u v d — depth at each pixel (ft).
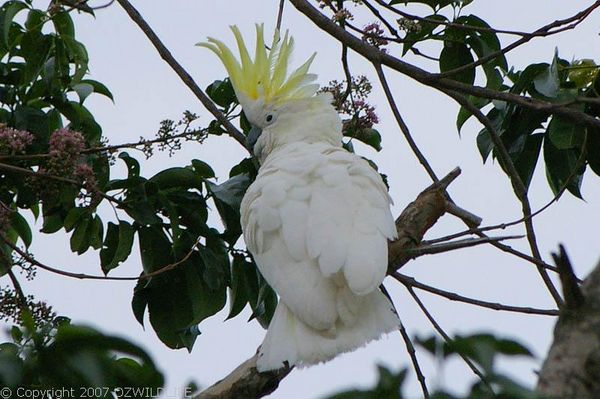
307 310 32.91
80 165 35.83
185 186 39.42
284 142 40.78
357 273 32.14
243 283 40.45
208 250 39.11
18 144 36.45
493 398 18.70
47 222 41.86
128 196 38.81
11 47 39.88
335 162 36.37
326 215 34.12
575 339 21.95
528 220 36.68
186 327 40.06
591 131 39.55
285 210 34.96
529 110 40.57
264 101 41.47
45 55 38.78
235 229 39.73
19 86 40.24
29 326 20.31
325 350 32.50
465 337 18.92
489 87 41.50
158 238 39.60
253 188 36.73
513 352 18.97
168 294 40.04
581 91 40.42
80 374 19.56
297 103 41.19
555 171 41.19
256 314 40.47
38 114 38.96
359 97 41.47
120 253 38.93
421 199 36.73
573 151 40.98
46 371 19.72
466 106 37.93
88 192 36.24
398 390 19.20
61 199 37.40
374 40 40.93
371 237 33.55
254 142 41.57
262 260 35.53
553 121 39.04
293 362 32.35
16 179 39.34
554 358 21.98
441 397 19.01
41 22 38.63
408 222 36.19
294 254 34.06
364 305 33.35
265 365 32.42
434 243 35.91
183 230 39.81
